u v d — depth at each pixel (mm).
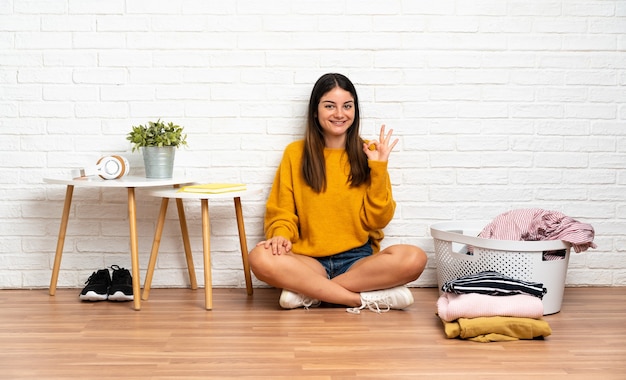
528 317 2041
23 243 2732
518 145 2748
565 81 2734
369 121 2725
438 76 2719
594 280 2779
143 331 2098
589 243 2328
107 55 2697
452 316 2045
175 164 2721
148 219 2744
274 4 2689
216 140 2725
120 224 2740
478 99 2730
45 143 2715
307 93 2713
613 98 2746
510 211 2527
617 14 2723
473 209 2758
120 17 2686
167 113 2717
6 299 2555
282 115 2723
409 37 2707
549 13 2717
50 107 2707
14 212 2727
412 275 2361
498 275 2145
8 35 2682
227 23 2691
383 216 2545
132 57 2697
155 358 1831
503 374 1713
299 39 2699
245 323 2201
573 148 2754
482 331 2002
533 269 2275
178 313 2334
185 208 2742
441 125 2732
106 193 2732
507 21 2715
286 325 2178
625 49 2730
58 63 2693
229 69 2705
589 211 2766
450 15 2707
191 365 1772
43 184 2725
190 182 2518
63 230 2635
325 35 2699
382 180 2510
